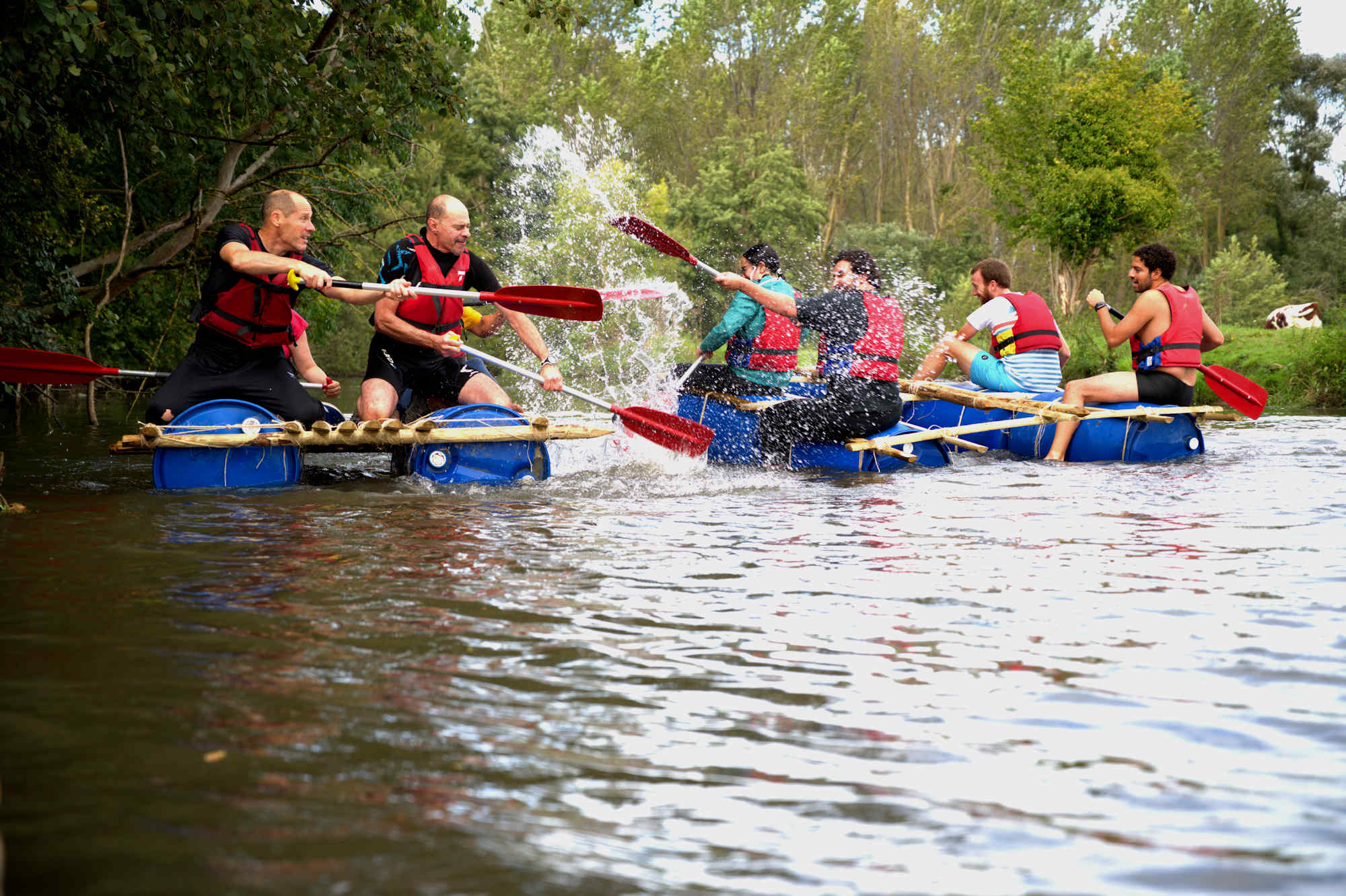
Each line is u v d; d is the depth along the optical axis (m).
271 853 1.37
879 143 60.34
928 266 47.28
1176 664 2.23
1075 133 26.22
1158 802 1.57
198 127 10.37
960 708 1.96
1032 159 27.08
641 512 4.31
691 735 1.82
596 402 5.68
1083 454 6.80
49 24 6.05
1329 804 1.55
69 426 9.10
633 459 6.27
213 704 1.92
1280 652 2.31
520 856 1.38
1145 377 6.95
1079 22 56.84
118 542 3.49
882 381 6.25
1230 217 52.16
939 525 4.01
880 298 6.36
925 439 6.34
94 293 10.73
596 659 2.25
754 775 1.65
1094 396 6.95
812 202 45.50
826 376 6.30
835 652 2.32
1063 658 2.27
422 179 32.38
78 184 9.91
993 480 5.61
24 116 6.83
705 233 44.88
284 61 8.66
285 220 5.38
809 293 26.98
